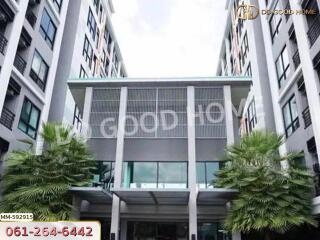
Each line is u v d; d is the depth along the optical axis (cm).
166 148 1557
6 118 1379
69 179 1234
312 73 1291
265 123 1862
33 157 1272
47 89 1761
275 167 1253
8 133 1372
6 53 1349
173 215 1498
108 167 1527
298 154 1292
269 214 1110
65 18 2078
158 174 1527
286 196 1143
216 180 1335
